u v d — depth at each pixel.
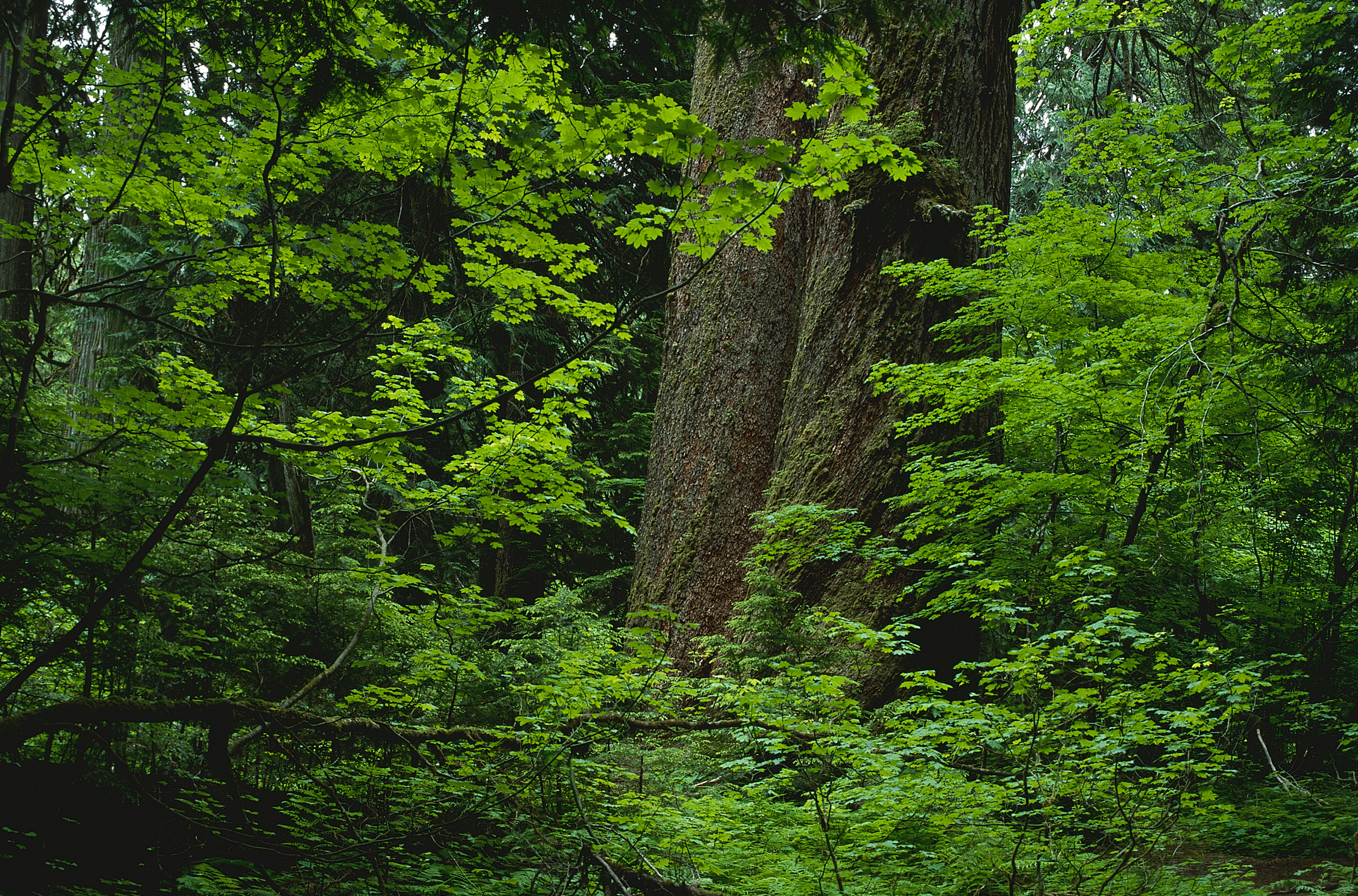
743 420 9.92
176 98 4.30
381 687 5.30
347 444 3.97
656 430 10.49
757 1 3.10
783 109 10.17
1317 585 8.75
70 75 4.36
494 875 4.46
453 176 4.30
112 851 4.25
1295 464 8.38
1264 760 8.21
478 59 3.62
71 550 4.44
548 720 4.89
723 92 10.48
